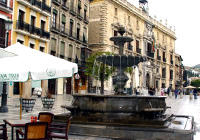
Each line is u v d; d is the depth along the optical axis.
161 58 62.12
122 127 7.83
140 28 51.81
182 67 86.69
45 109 15.20
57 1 33.62
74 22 37.88
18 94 27.09
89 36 42.00
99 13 41.19
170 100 31.98
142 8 54.25
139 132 7.60
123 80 12.01
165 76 64.06
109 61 12.19
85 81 40.44
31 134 5.33
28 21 28.98
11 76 5.97
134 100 8.90
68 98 27.14
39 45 30.72
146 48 53.56
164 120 8.09
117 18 43.78
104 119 8.34
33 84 29.11
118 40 12.52
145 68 51.75
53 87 33.47
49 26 32.53
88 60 33.53
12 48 7.25
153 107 9.12
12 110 14.06
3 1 25.25
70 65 6.70
